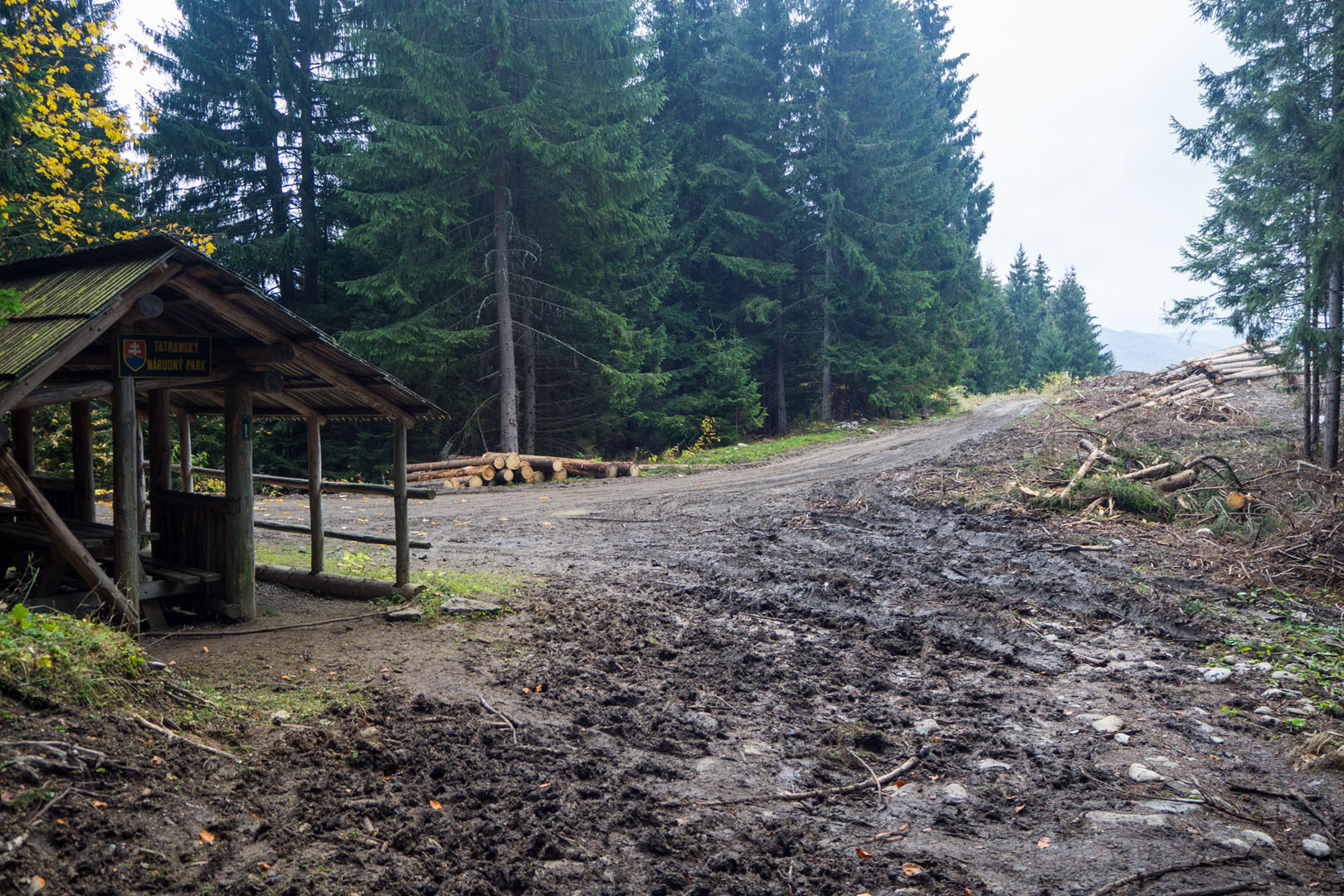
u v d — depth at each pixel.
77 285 5.67
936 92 38.69
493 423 22.91
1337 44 13.30
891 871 3.61
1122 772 4.85
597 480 18.92
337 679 5.39
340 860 3.28
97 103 16.34
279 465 21.23
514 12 19.53
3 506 8.29
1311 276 13.52
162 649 5.85
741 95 29.73
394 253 20.31
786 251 29.80
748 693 5.96
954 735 5.34
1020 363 57.66
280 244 21.95
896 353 29.78
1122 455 15.51
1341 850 3.96
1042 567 10.16
